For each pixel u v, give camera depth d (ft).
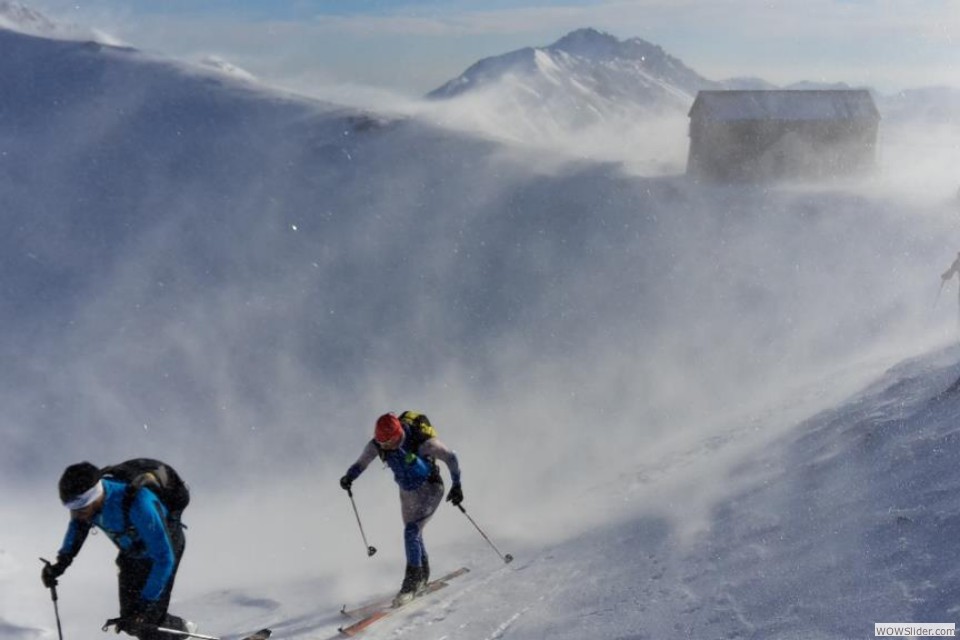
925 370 26.09
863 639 11.70
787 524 17.06
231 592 24.13
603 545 20.52
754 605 14.02
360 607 20.76
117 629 14.65
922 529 14.29
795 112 190.80
